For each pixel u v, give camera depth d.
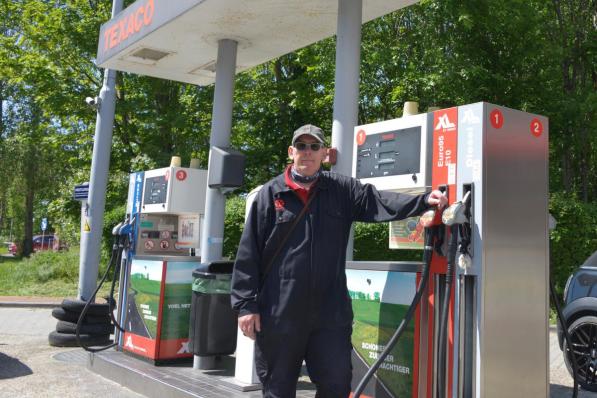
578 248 11.61
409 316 3.18
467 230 3.26
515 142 3.44
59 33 17.33
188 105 17.00
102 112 8.54
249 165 17.00
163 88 17.88
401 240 4.20
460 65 12.79
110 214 15.62
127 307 6.34
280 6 5.26
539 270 3.49
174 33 5.89
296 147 3.17
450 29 13.46
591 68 15.05
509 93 13.83
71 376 6.00
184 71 7.23
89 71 18.27
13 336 8.87
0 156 30.14
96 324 7.86
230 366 5.65
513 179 3.41
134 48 6.40
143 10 6.05
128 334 6.27
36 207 37.22
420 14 13.47
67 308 7.83
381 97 15.09
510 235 3.36
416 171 3.66
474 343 3.21
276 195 3.16
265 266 3.17
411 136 3.73
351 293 3.91
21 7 18.70
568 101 13.45
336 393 3.01
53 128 20.88
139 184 7.00
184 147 16.95
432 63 13.15
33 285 15.65
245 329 3.07
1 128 31.31
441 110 3.55
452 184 3.42
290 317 3.03
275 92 16.94
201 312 5.37
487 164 3.29
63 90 17.41
